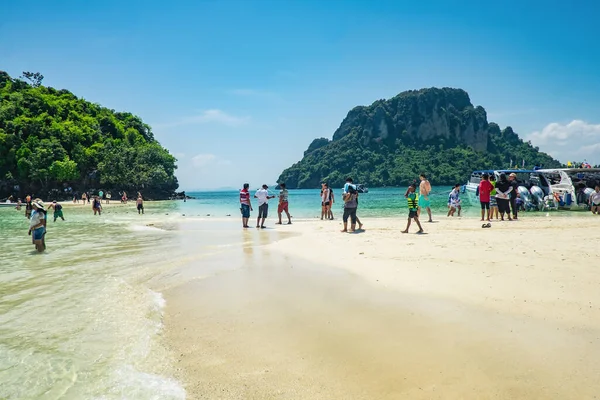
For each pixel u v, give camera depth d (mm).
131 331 5117
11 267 9117
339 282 7133
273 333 4902
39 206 11430
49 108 81062
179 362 4207
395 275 7305
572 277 6578
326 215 21422
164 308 6035
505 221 15969
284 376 3848
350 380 3736
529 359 3996
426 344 4426
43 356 4414
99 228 18062
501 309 5391
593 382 3543
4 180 67375
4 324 5414
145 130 104125
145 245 12383
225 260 9609
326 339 4668
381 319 5230
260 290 6824
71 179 71812
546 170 25141
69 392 3652
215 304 6137
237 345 4590
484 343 4391
